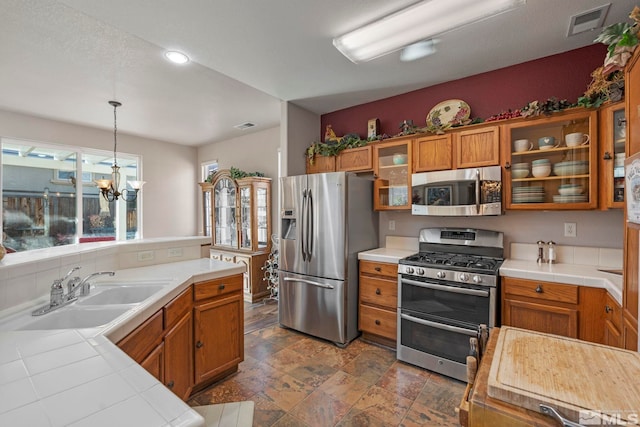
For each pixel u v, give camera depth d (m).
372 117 3.36
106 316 1.46
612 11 1.83
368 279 2.85
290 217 3.19
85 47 2.31
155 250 2.49
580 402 0.64
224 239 4.91
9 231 3.84
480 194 2.44
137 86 3.03
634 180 1.27
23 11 1.89
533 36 2.11
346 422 1.81
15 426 0.58
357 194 2.96
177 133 4.88
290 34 2.05
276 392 2.10
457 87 2.81
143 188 5.13
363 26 1.96
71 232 4.37
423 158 2.76
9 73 2.73
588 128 2.09
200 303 2.07
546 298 2.01
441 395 2.08
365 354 2.67
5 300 1.38
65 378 0.76
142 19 1.88
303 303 3.07
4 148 3.79
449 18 1.85
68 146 4.27
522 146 2.33
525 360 0.82
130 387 0.73
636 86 1.30
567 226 2.40
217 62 2.45
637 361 0.80
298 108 3.50
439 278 2.33
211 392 2.10
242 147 5.07
